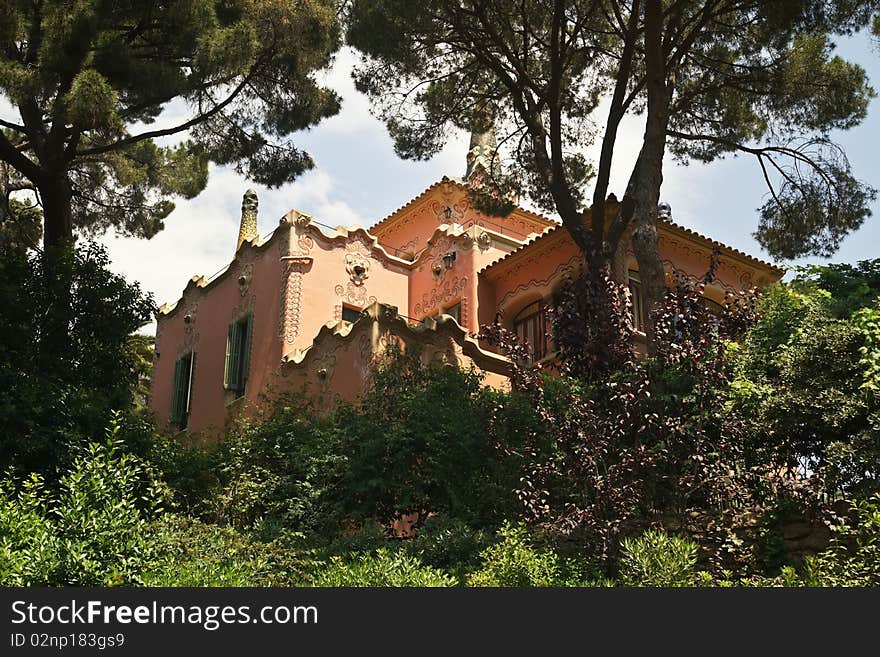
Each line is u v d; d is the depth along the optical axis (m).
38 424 12.51
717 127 20.31
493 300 22.66
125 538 9.52
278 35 18.09
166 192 23.92
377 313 18.28
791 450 11.94
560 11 17.83
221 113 19.73
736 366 12.84
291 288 21.58
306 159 20.41
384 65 20.19
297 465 14.07
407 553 11.66
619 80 18.14
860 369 11.77
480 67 19.98
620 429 12.05
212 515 13.54
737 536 11.92
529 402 14.23
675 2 17.33
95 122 15.91
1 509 9.41
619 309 13.98
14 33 16.31
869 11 17.36
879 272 15.65
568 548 11.36
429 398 15.25
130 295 16.34
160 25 17.64
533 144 18.81
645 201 16.66
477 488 13.90
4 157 17.50
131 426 13.85
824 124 19.36
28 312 15.19
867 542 10.11
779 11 17.56
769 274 21.98
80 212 24.06
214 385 22.81
